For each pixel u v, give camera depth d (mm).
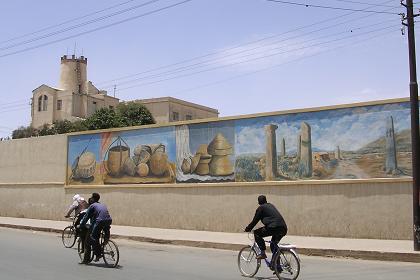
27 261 12664
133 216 23219
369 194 17203
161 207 22266
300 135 18688
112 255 12023
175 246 17328
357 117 17625
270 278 10656
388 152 17000
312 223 18109
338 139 17906
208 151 21000
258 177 19531
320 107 18312
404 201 16656
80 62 80875
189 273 11141
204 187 20969
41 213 27625
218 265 12531
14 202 29344
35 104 76188
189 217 21312
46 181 27516
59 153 27016
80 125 59406
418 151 14211
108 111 53125
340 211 17625
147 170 22953
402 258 13547
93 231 12180
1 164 30500
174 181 21953
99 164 24938
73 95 73688
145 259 13672
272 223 10469
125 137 24000
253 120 19875
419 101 16641
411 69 14445
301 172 18547
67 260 13023
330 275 11055
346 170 17656
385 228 16875
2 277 10227
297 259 10133
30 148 28781
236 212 19969
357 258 14156
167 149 22344
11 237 19422
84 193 25406
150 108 68000
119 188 23906
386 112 17125
